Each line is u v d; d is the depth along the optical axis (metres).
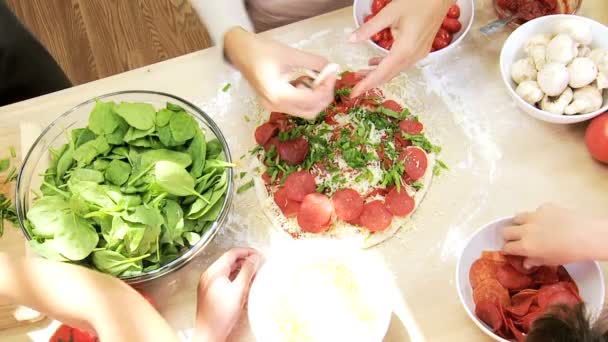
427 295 0.77
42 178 0.82
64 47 1.69
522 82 0.83
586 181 0.83
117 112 0.78
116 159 0.77
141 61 1.66
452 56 0.93
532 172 0.84
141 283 0.79
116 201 0.72
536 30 0.86
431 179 0.84
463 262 0.74
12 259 0.72
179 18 1.70
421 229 0.81
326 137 0.88
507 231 0.74
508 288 0.73
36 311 0.76
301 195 0.82
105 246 0.73
